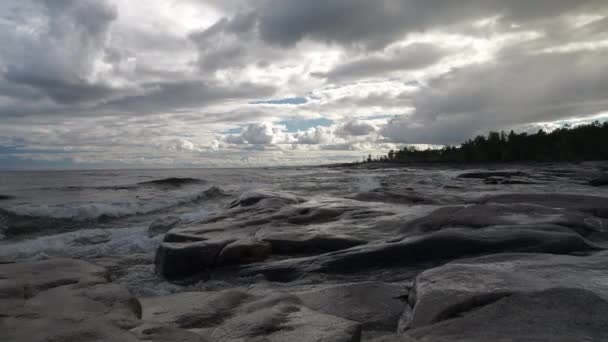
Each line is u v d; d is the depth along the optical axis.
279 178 30.61
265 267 5.38
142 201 14.42
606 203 7.49
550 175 26.28
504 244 4.93
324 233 6.32
